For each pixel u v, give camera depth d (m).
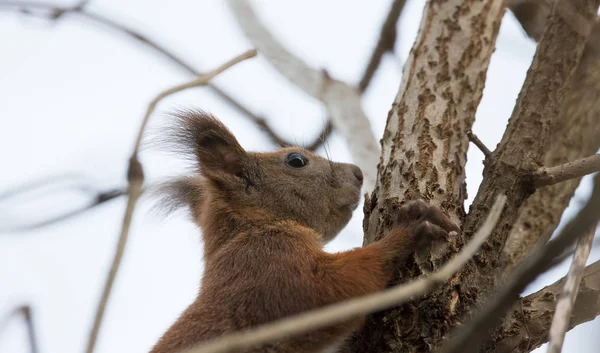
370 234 10.62
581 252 7.04
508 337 9.55
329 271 10.27
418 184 10.39
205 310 10.38
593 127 11.74
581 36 9.77
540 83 9.73
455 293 9.36
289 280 10.38
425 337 9.28
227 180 11.99
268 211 11.95
